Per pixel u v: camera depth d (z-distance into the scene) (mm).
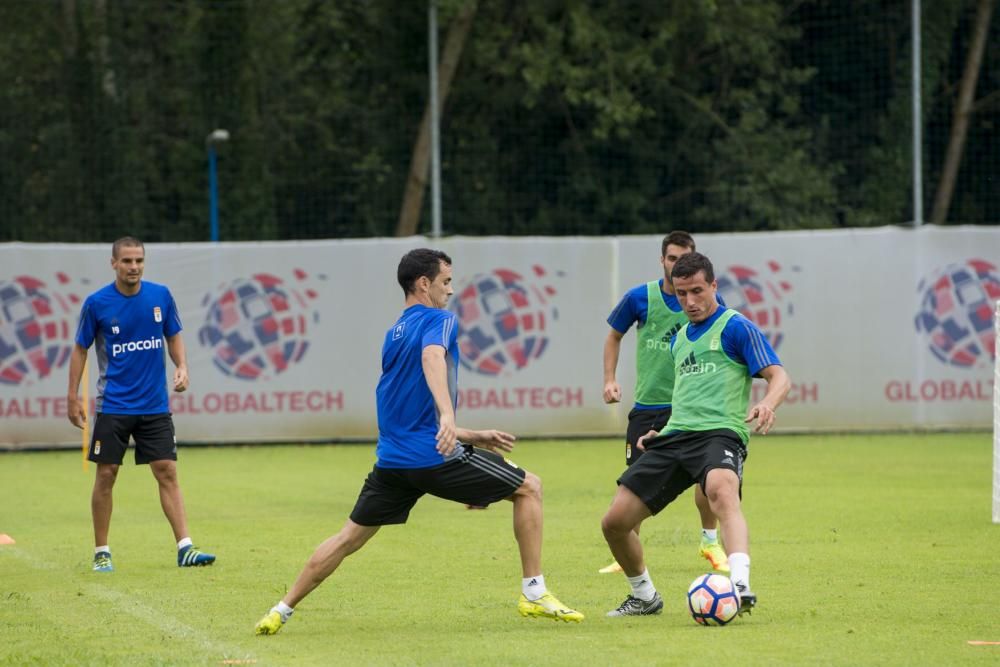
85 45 93125
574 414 67188
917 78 68250
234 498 47531
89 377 65938
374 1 100000
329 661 22109
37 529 40500
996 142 92500
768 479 50594
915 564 31812
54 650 23250
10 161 93500
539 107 100188
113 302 33688
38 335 65625
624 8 100812
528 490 25062
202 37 95625
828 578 29953
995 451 39188
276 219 95438
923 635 23766
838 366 67438
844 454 59688
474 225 96438
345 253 66938
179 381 34594
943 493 46250
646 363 31734
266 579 30875
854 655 22078
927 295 67562
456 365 24500
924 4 93000
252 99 94938
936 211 91625
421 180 94375
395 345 24406
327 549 24609
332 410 67125
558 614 25172
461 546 35750
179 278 66188
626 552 25797
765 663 21500
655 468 25484
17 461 62188
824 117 99188
